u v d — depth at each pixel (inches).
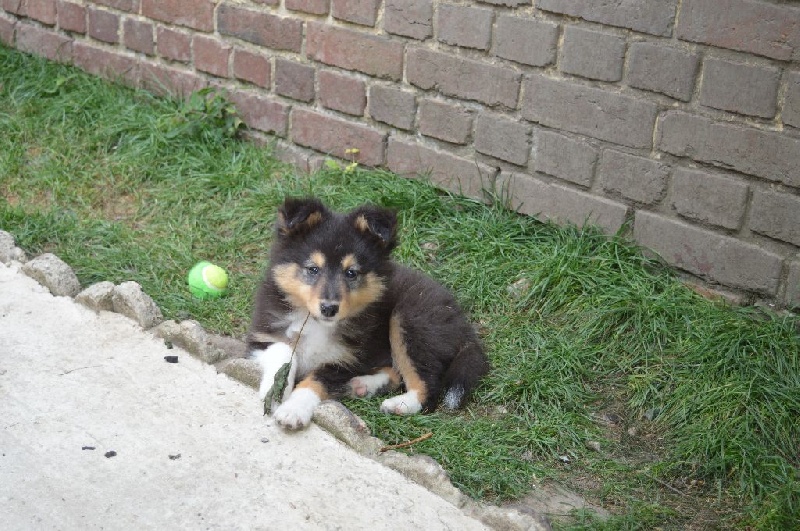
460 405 76.1
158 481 68.0
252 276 87.1
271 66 98.0
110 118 102.2
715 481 71.6
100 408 72.4
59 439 70.2
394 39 91.5
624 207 85.3
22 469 68.2
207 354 76.4
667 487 71.5
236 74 100.2
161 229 91.7
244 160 98.0
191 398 73.5
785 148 78.8
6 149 99.3
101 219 92.3
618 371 79.0
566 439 73.9
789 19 77.1
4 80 108.3
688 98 81.4
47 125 101.8
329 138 96.7
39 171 96.9
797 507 69.5
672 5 80.5
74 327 78.7
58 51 110.5
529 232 88.9
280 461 69.7
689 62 80.7
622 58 83.0
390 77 92.6
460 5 88.0
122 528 65.4
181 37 102.2
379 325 78.3
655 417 76.0
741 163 80.4
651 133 83.1
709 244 82.5
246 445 70.6
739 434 73.3
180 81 103.7
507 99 88.0
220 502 67.1
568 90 85.4
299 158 98.3
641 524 68.6
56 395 73.1
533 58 86.2
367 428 72.4
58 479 67.8
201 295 84.3
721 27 79.3
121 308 80.0
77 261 86.7
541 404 76.1
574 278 83.7
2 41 114.0
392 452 70.6
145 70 105.5
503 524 66.7
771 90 78.5
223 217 92.6
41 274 82.4
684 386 76.5
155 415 72.2
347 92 94.7
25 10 111.7
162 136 99.0
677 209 83.4
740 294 82.4
